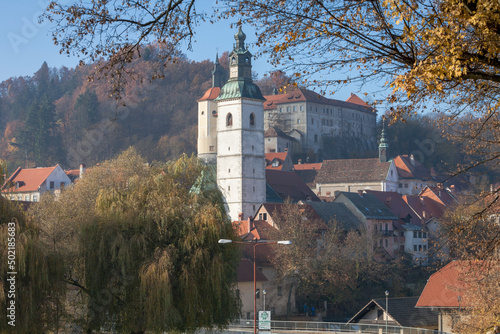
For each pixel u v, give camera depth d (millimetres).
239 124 183000
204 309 57094
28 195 182625
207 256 58094
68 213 74750
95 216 58344
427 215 177500
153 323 54594
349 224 150625
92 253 56625
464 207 25844
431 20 16828
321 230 138500
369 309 89000
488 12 15719
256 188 184750
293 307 118688
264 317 70188
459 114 21562
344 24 18531
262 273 111938
